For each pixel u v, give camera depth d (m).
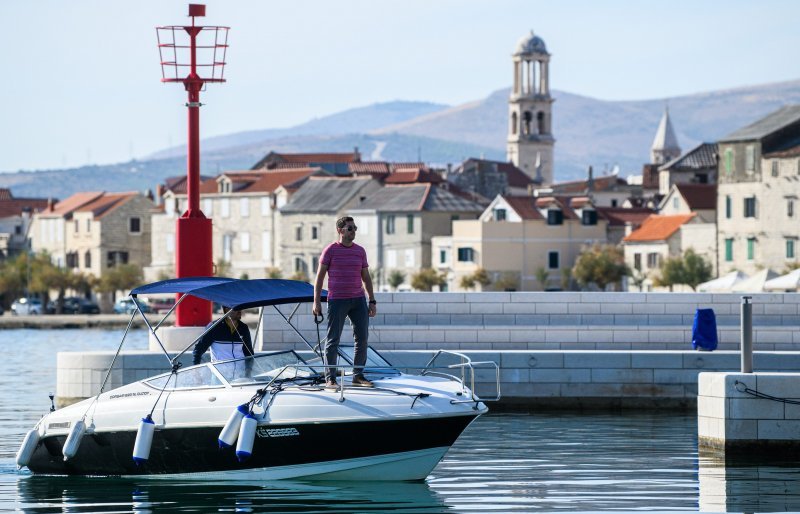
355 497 38.34
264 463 40.34
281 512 36.53
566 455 46.53
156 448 41.41
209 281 44.03
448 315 68.94
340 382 40.53
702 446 46.12
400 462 39.81
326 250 40.59
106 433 42.34
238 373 41.06
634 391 61.50
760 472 42.50
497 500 37.84
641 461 45.06
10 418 59.41
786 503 37.34
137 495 39.59
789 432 44.47
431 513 36.06
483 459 45.66
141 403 41.84
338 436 39.28
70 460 43.31
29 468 44.50
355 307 40.69
